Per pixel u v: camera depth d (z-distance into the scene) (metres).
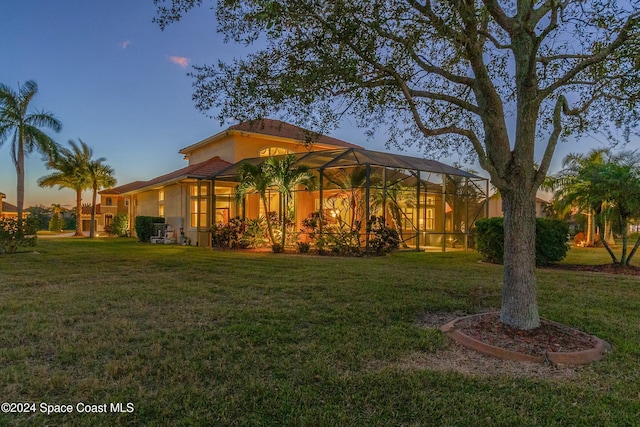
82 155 31.92
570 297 7.16
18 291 7.43
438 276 9.37
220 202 19.92
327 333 4.89
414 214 19.20
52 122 21.77
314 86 5.06
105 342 4.46
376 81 5.30
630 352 4.36
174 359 3.99
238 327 5.06
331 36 4.86
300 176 15.73
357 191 16.41
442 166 20.00
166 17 5.36
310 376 3.62
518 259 4.91
